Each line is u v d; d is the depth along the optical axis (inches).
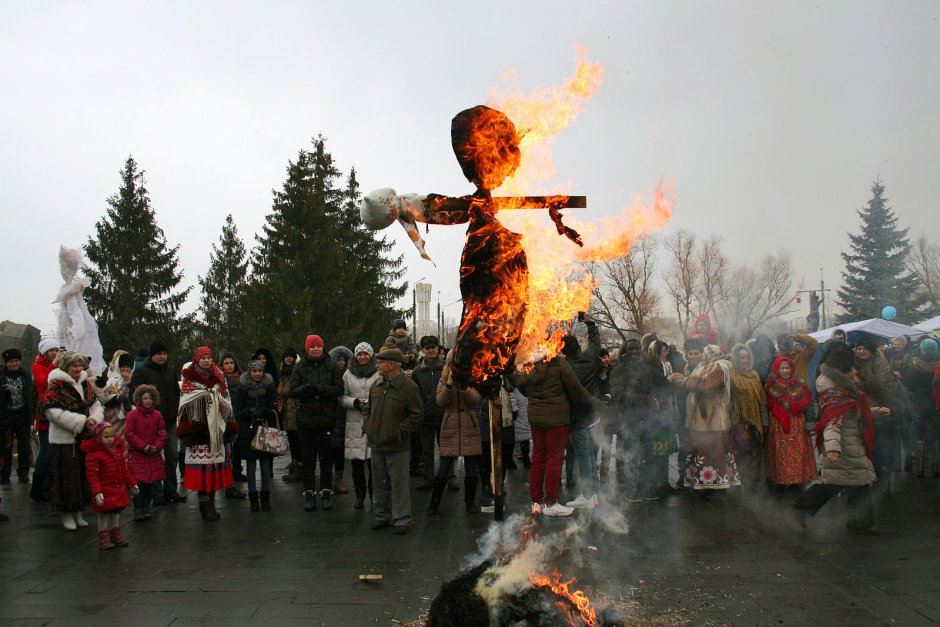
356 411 339.9
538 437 302.7
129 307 1395.2
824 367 277.7
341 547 265.4
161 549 265.1
